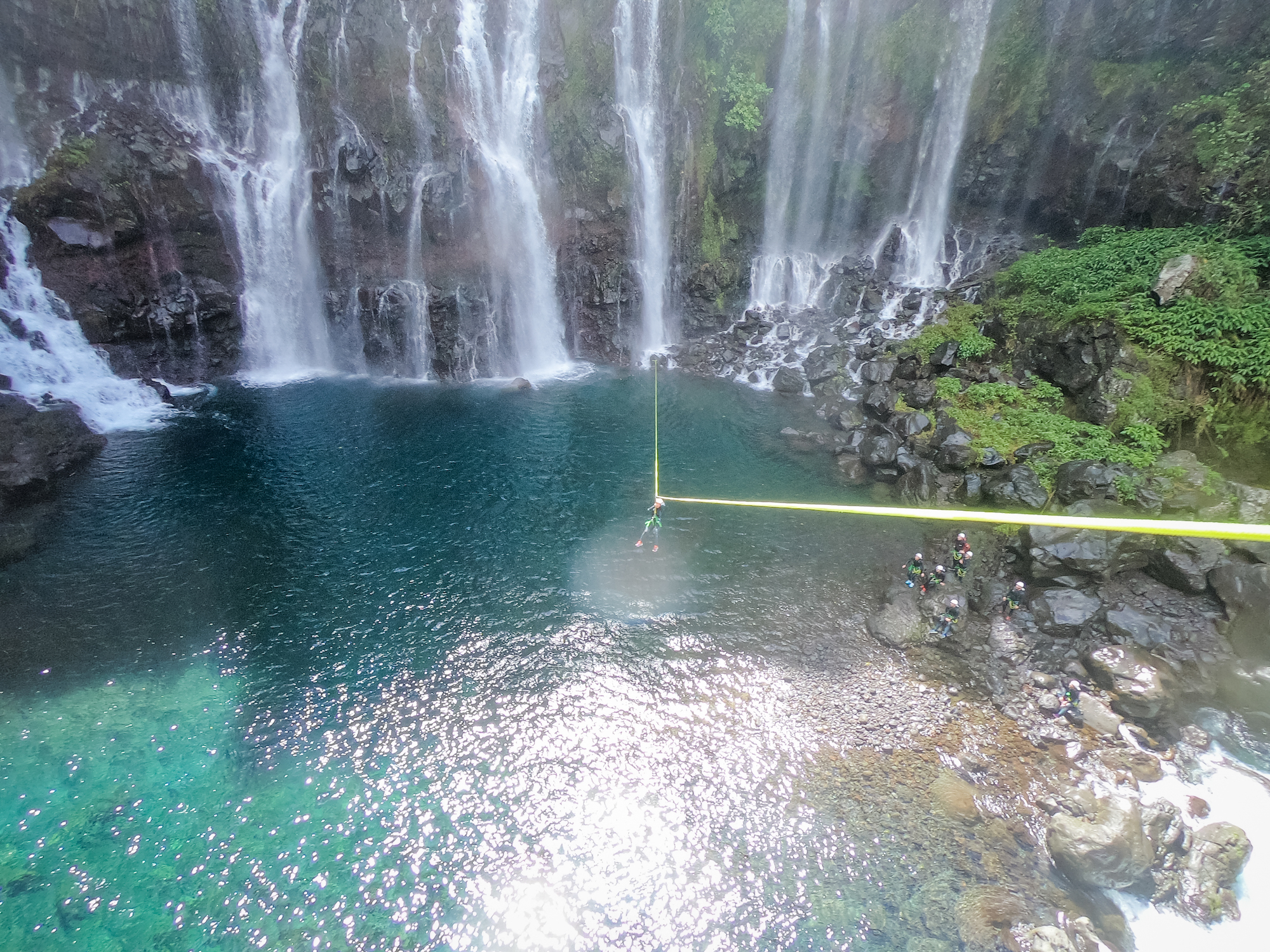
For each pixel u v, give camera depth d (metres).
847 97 34.41
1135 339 23.48
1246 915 11.84
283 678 16.55
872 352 30.94
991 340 28.45
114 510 22.66
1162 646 16.61
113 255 29.44
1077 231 32.16
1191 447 22.28
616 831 13.20
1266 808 13.55
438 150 32.91
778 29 32.81
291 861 12.67
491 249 34.19
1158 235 26.84
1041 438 23.16
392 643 17.58
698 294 36.56
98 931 11.59
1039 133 32.19
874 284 34.91
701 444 27.33
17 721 15.37
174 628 18.00
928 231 35.53
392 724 15.39
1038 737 15.05
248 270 32.97
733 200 36.09
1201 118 27.44
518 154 34.47
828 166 35.75
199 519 22.34
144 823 13.30
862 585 19.55
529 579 19.80
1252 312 21.98
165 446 26.69
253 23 31.20
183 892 12.16
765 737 15.10
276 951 11.37
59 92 28.39
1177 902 12.02
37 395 27.34
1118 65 29.67
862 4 32.72
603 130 34.16
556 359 36.50
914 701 15.96
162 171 29.91
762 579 19.81
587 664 16.92
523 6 32.97
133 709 15.71
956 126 33.56
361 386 32.97
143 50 29.61
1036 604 17.84
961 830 13.21
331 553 20.88
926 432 25.41
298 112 32.47
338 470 25.36
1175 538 18.44
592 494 23.97
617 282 35.66
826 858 12.77
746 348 34.75
